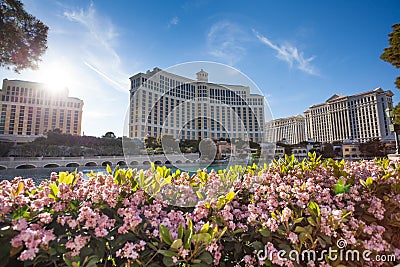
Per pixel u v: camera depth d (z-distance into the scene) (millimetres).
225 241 1263
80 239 960
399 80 8203
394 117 8820
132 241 1138
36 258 871
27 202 1154
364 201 1652
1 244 895
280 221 1270
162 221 1223
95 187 1386
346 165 2783
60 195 1207
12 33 5488
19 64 6094
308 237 1199
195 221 1268
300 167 2549
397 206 1650
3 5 5387
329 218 1271
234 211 1418
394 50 7812
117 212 1162
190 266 968
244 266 1278
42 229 965
